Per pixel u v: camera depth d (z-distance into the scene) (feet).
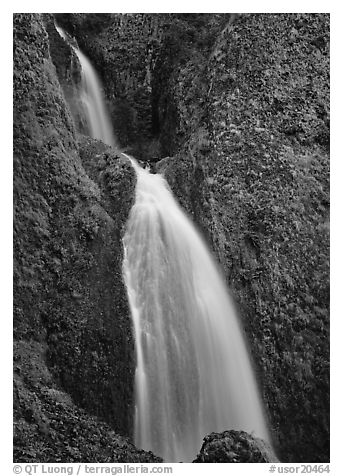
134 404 53.26
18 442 47.21
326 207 63.16
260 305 59.21
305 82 67.62
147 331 55.47
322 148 65.51
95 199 58.65
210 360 56.95
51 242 54.95
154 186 63.67
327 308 59.72
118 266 56.65
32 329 52.13
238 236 61.11
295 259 60.64
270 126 65.41
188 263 59.52
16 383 49.55
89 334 53.26
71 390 51.70
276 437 56.39
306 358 58.23
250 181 63.05
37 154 56.90
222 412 55.93
